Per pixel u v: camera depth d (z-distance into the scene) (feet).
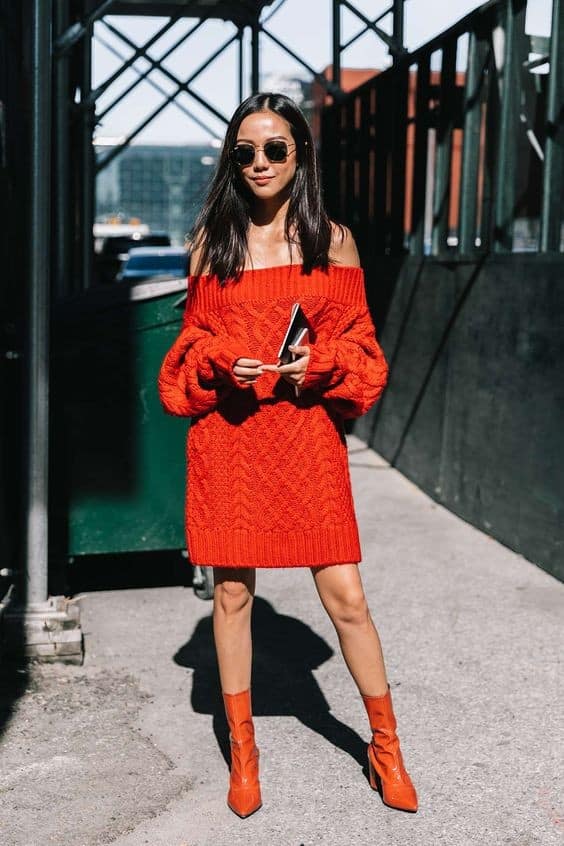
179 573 18.34
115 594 17.11
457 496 22.71
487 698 12.89
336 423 9.82
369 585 17.62
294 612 16.20
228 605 10.00
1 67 18.94
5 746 11.46
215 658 14.15
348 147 34.86
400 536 20.92
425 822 9.89
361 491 25.25
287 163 9.32
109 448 15.94
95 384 15.79
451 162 24.14
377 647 9.84
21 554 13.94
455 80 23.82
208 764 11.09
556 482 17.84
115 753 11.33
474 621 15.79
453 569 18.54
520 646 14.73
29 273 13.37
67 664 13.80
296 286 9.52
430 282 24.75
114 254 89.20
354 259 9.94
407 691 13.10
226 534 9.68
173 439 16.12
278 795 10.41
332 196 37.81
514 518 19.65
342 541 9.62
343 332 9.86
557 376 17.67
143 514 16.16
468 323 21.95
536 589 17.37
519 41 19.65
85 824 9.86
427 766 11.06
